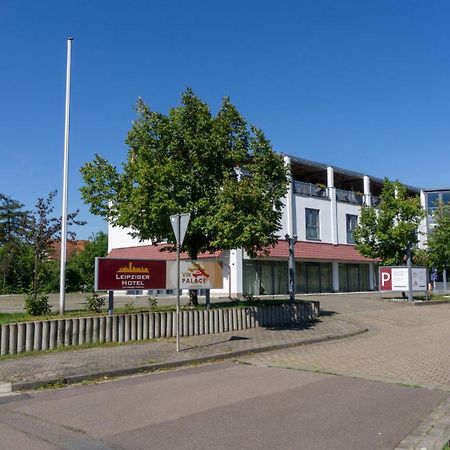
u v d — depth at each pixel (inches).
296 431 233.0
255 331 585.6
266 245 598.9
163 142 602.5
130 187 589.9
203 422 247.1
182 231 466.9
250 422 246.8
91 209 602.5
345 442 218.7
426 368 387.5
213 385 331.9
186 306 634.2
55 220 850.1
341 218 1557.6
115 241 1553.9
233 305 650.2
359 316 768.9
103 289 514.3
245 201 550.0
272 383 336.5
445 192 1834.4
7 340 430.9
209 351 452.1
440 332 605.3
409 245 1075.9
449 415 259.8
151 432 232.2
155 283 550.0
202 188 591.5
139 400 292.4
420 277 1059.9
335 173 1624.0
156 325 527.5
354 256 1544.0
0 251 1638.8
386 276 1075.3
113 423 246.4
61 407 278.7
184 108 607.2
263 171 603.2
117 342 492.4
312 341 530.3
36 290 639.8
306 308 695.1
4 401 294.8
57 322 462.3
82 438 224.5
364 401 288.4
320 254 1443.2
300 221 1425.9
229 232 542.3
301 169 1583.4
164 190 554.9
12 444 216.8
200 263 592.1
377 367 392.2
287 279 1392.7
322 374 366.9
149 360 408.2
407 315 790.5
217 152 600.7
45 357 417.7
